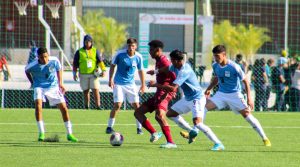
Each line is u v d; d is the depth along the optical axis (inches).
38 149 955.3
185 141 1100.5
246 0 4436.5
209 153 933.2
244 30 4471.0
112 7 4473.4
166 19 3043.8
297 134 1254.9
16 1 3019.2
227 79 1025.5
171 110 1024.2
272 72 1893.5
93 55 1464.1
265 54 4530.0
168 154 916.0
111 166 796.6
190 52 4362.7
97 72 1465.3
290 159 886.4
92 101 1813.5
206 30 3100.4
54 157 869.8
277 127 1401.3
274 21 4485.7
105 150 955.3
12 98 1809.8
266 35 4527.6
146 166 799.7
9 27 3914.9
